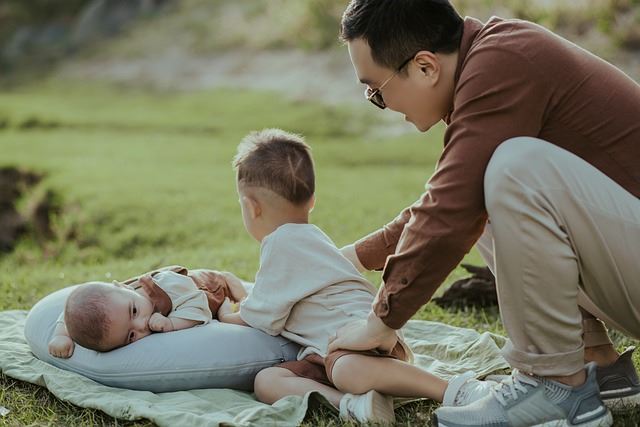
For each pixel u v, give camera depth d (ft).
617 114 8.04
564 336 7.95
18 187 35.83
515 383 8.25
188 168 36.29
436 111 8.58
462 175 7.79
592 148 8.09
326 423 8.89
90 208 29.48
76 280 17.35
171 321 10.34
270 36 58.29
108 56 65.41
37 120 50.19
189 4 69.77
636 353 10.96
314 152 38.14
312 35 55.11
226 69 57.00
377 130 42.01
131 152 40.52
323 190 29.63
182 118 48.06
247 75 54.90
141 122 48.19
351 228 23.22
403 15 8.18
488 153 7.79
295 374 9.46
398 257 8.05
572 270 7.79
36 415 9.49
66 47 69.56
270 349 9.96
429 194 7.97
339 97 47.39
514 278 7.82
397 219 10.13
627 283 7.97
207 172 35.24
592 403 8.10
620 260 7.87
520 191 7.61
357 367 8.79
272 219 9.87
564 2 41.55
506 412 8.14
